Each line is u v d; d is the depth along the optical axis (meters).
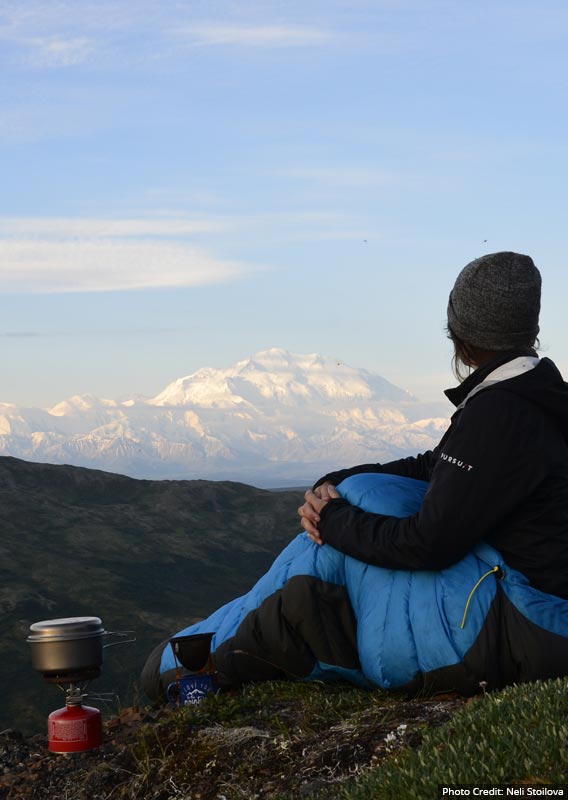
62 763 4.89
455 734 3.82
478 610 4.68
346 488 5.36
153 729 4.99
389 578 5.00
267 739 4.66
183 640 5.41
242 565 56.84
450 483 4.60
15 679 37.31
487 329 4.84
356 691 5.21
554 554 4.66
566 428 4.74
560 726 3.50
